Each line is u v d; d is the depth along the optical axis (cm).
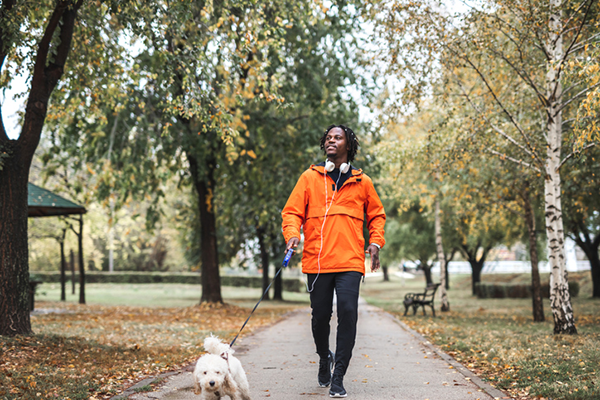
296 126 1586
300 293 4369
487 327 1127
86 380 520
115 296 3189
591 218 2183
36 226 2567
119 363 627
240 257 3191
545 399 435
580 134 788
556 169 979
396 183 1747
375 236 462
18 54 883
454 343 834
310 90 1437
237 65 892
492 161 1302
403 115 1076
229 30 898
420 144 1322
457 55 953
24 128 800
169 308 1953
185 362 667
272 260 2920
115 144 1560
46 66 846
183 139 1501
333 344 829
